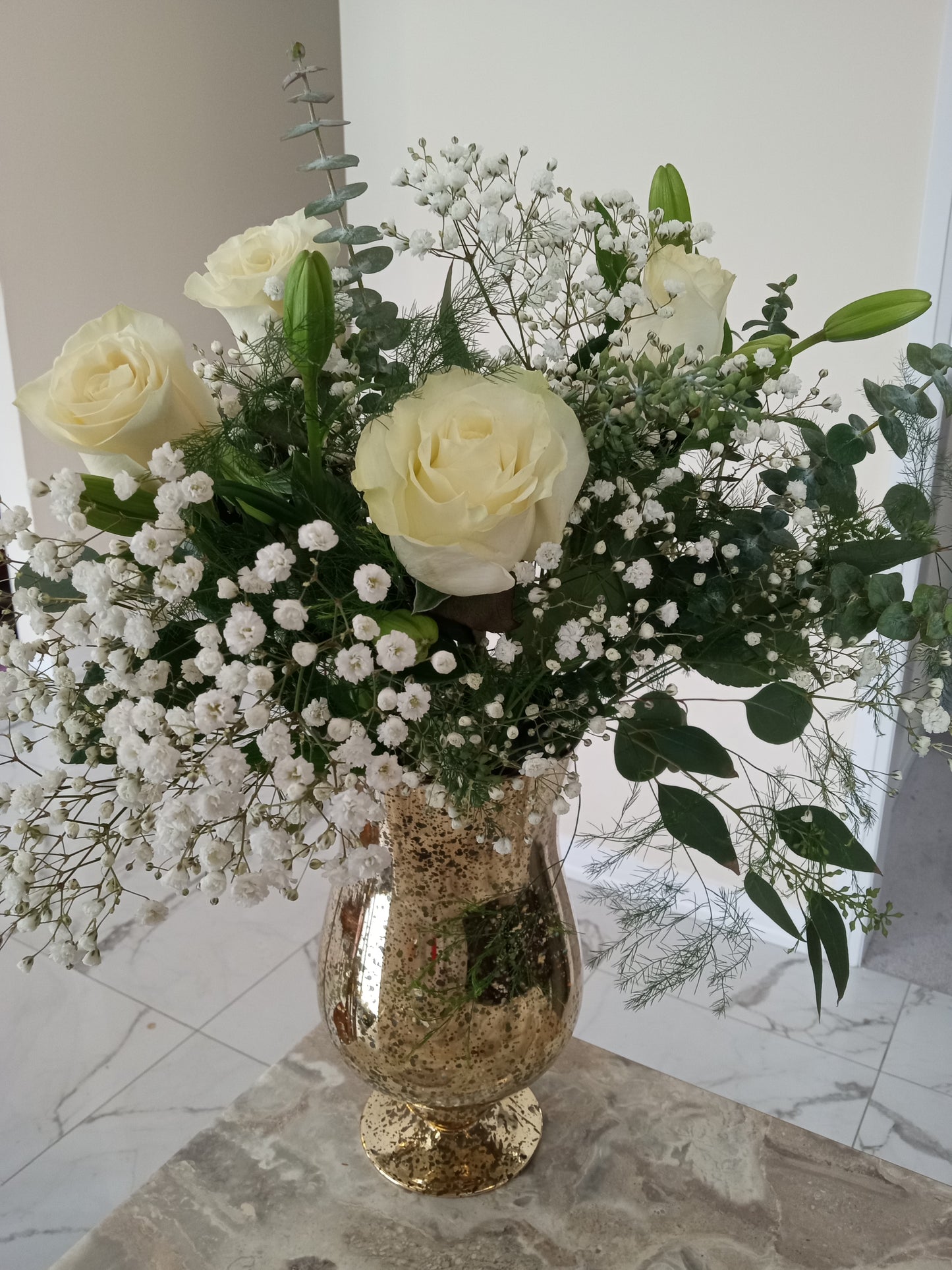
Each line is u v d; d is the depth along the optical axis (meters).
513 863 0.66
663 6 1.75
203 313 3.09
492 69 1.93
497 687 0.57
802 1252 0.70
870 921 0.62
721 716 1.97
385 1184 0.75
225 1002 1.91
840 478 0.59
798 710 0.62
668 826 0.60
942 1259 0.69
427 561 0.47
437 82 2.00
